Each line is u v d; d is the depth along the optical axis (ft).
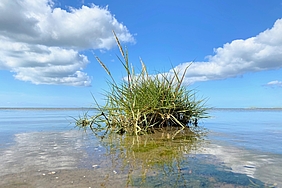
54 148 7.52
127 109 12.40
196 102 16.40
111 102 13.61
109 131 12.44
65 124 16.28
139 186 4.05
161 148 7.48
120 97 13.28
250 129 13.17
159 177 4.52
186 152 6.85
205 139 9.41
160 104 13.64
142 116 13.07
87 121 15.52
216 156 6.28
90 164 5.48
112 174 4.72
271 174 4.68
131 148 7.52
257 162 5.61
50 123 17.17
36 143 8.48
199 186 4.05
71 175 4.65
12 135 10.49
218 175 4.63
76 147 7.72
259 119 23.27
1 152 6.84
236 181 4.30
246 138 9.60
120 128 11.88
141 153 6.72
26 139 9.39
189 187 4.01
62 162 5.69
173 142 8.75
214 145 8.01
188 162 5.65
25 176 4.58
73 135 10.81
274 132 11.67
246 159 5.91
